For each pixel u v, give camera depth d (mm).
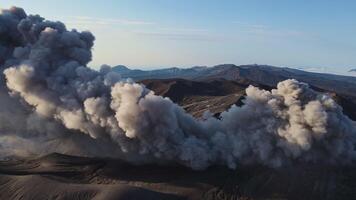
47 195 65938
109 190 63656
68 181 73125
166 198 65438
